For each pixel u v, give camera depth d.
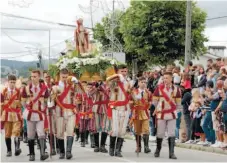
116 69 14.51
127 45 32.34
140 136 14.69
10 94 13.70
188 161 12.73
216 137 15.42
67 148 13.18
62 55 16.62
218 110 14.73
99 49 16.14
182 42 30.86
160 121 13.34
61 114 13.11
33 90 12.80
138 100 14.19
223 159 13.20
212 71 16.61
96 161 12.70
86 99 15.93
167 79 13.23
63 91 13.12
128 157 13.48
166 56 31.31
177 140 17.28
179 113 17.12
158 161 12.70
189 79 17.03
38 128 12.84
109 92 13.84
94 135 14.77
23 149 15.53
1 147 16.05
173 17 30.92
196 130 16.23
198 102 16.11
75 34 16.03
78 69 15.27
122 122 13.44
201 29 32.00
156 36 30.83
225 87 14.62
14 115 13.70
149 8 31.00
